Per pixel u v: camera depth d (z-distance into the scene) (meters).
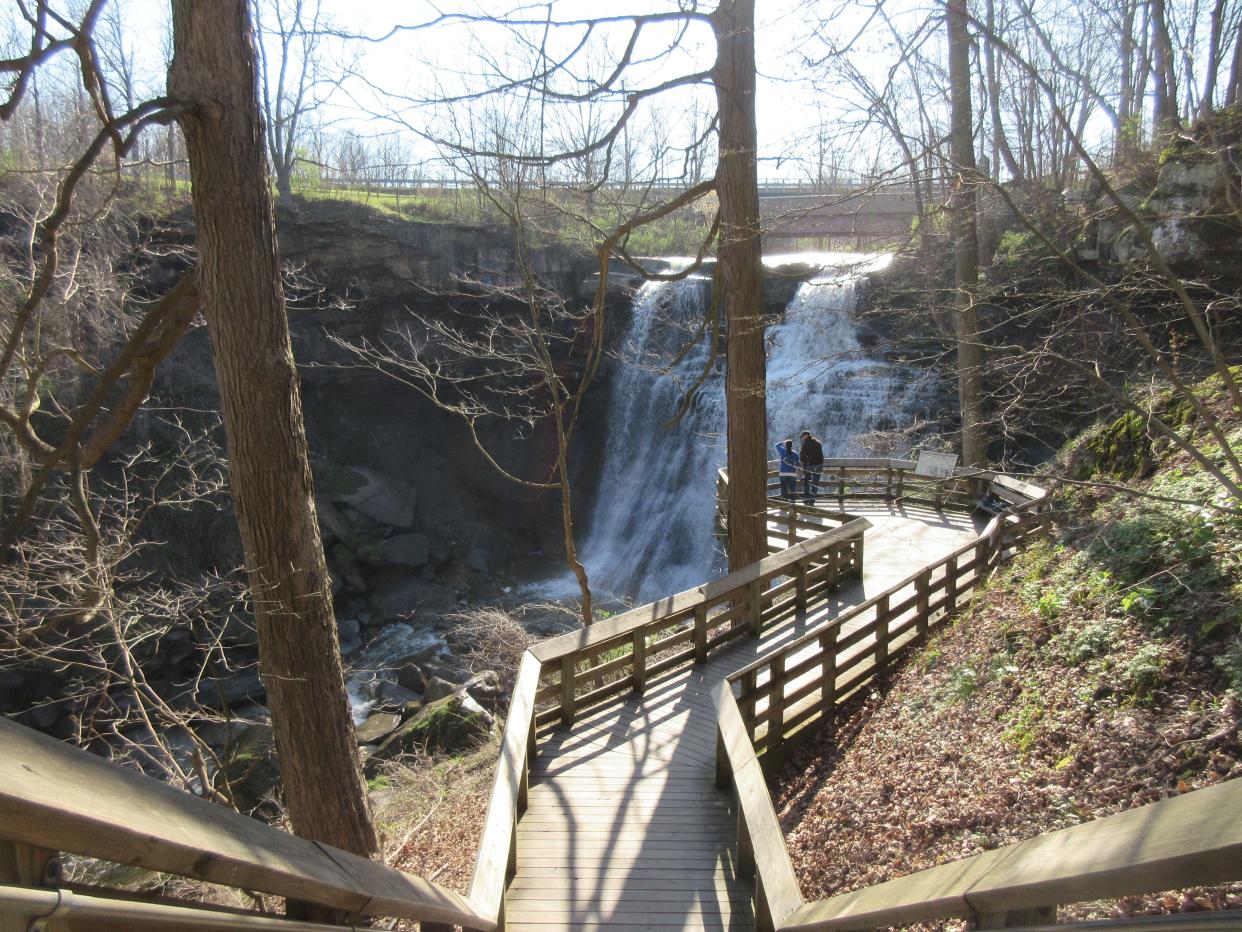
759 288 12.55
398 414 32.69
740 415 12.94
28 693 20.53
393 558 28.45
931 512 19.25
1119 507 10.15
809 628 12.00
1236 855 1.49
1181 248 13.33
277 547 7.85
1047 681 8.34
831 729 10.08
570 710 9.09
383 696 21.23
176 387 26.20
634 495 31.44
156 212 24.41
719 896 6.21
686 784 7.86
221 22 7.13
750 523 13.12
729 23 11.59
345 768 8.32
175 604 13.97
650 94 10.53
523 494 33.53
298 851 2.32
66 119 21.45
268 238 7.61
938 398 23.25
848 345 25.53
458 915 3.52
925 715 9.45
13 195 14.95
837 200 8.90
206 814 1.96
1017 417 12.01
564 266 30.89
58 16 6.56
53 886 1.55
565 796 7.65
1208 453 10.62
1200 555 8.37
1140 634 7.97
